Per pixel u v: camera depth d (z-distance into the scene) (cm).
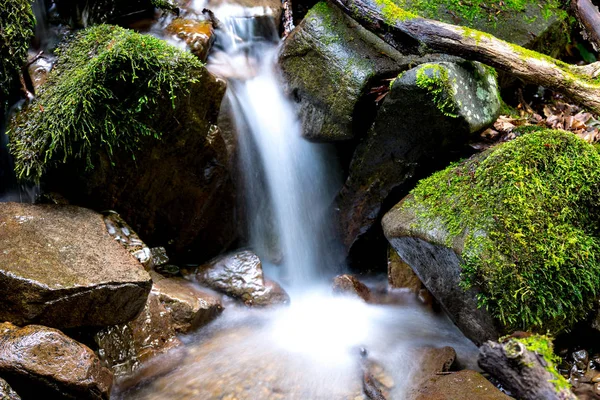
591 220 291
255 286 399
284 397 304
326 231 450
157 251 404
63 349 263
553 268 273
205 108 371
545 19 420
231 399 303
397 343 347
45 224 321
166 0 446
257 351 346
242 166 425
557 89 336
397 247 349
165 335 340
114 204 374
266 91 441
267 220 455
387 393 300
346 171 436
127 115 341
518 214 277
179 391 308
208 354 342
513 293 268
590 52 492
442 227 302
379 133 377
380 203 402
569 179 288
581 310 284
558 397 239
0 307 276
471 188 303
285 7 498
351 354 340
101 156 349
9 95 371
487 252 273
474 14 404
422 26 351
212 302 375
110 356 312
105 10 430
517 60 335
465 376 275
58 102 340
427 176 383
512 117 423
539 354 248
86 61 361
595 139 400
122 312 306
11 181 386
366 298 399
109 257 312
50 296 274
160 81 340
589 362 294
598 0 513
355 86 384
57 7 416
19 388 255
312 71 411
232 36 462
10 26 359
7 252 288
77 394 259
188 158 382
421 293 383
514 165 289
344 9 384
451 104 335
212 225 422
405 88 342
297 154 437
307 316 395
